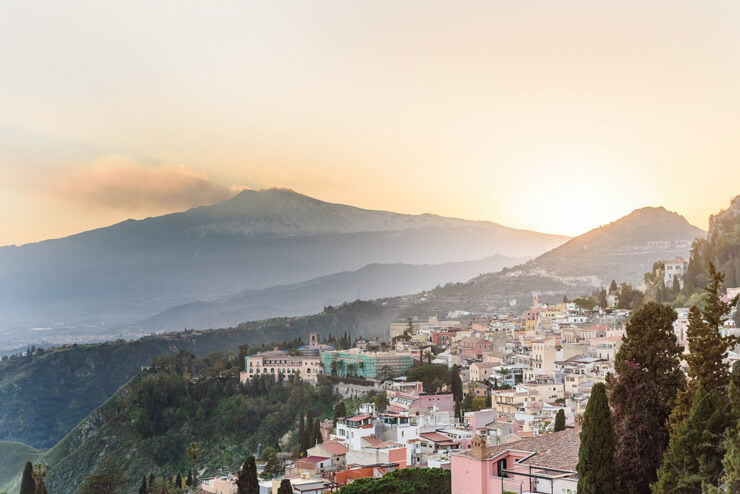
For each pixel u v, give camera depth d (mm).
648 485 79438
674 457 71125
